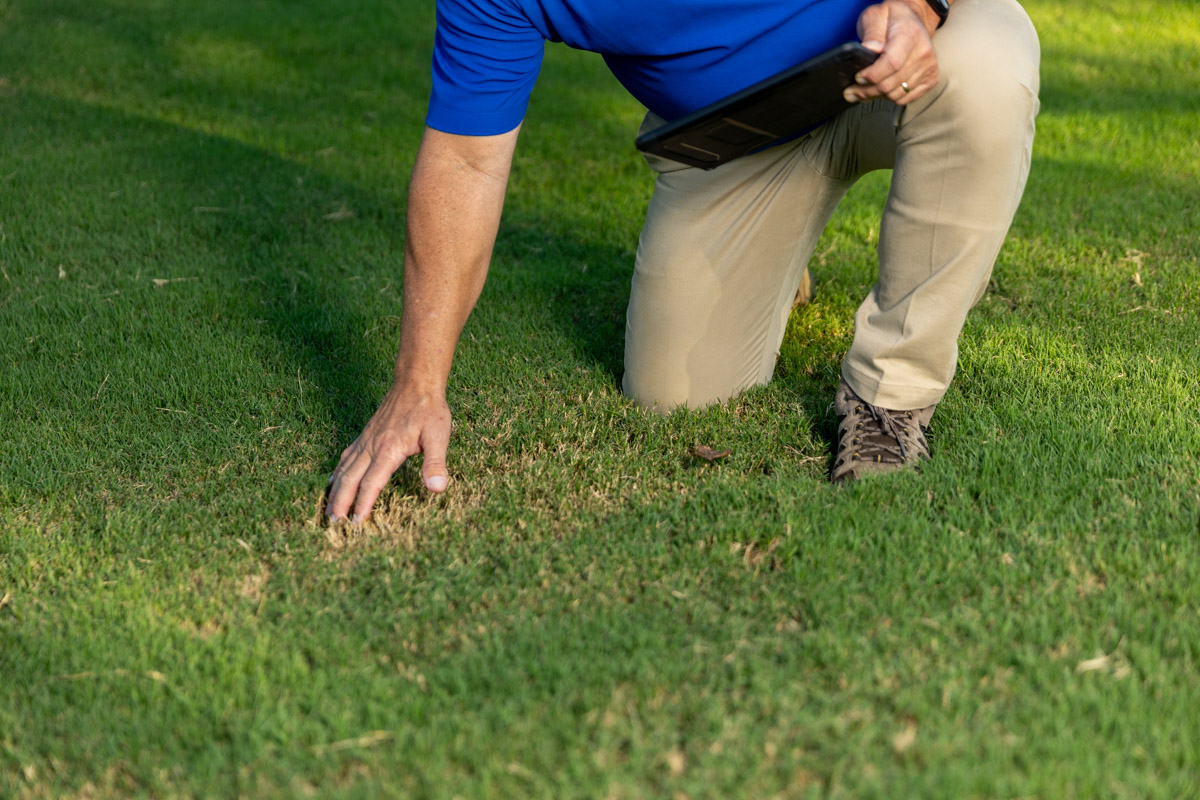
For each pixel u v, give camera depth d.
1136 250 3.20
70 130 4.46
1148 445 2.01
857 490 1.90
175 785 1.32
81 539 1.87
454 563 1.77
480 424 2.26
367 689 1.46
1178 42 6.35
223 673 1.48
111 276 3.08
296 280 3.07
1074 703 1.35
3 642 1.60
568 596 1.66
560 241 3.47
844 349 2.63
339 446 2.20
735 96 1.67
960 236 1.84
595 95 5.38
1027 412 2.17
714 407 2.31
